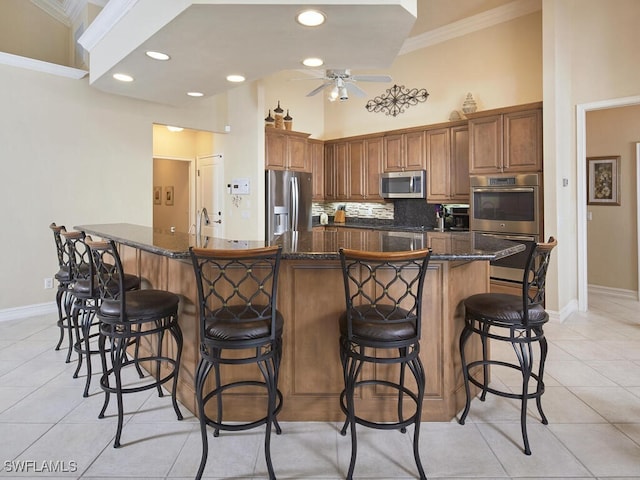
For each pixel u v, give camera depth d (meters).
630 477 1.86
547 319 2.24
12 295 4.26
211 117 5.81
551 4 4.20
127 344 2.75
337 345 2.34
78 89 4.61
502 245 2.54
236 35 2.76
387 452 2.06
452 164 5.43
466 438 2.18
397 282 2.30
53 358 3.26
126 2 3.02
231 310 2.09
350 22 2.56
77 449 2.08
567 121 4.51
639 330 4.02
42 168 4.38
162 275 2.81
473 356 2.68
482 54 5.49
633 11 4.16
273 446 2.11
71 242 2.87
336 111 7.32
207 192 6.65
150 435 2.21
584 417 2.40
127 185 5.01
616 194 5.41
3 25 4.78
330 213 7.48
